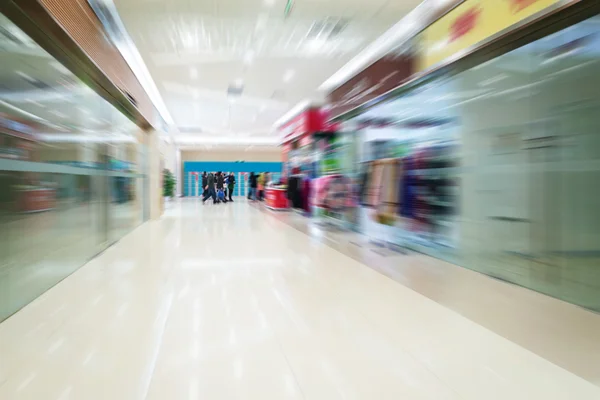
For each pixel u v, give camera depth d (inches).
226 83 318.3
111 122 212.7
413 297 116.3
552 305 110.0
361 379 67.4
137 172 297.9
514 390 64.2
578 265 119.2
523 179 142.3
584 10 104.6
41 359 74.2
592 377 68.3
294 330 89.6
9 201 103.7
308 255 181.9
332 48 237.3
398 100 225.9
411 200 210.1
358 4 178.2
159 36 215.3
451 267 159.0
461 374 69.4
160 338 84.4
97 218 183.2
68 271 142.6
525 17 113.3
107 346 80.1
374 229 246.1
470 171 168.6
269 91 346.0
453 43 150.3
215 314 100.0
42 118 126.0
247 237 238.8
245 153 914.7
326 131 341.4
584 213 120.8
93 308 104.4
